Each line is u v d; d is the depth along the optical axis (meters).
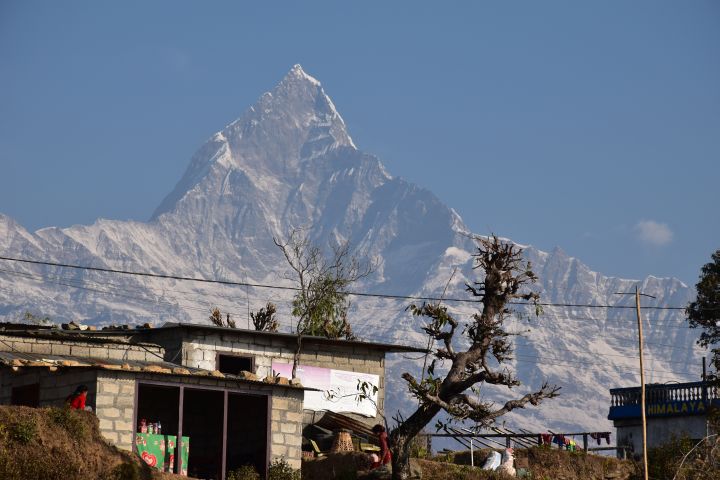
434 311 73.25
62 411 67.75
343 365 104.62
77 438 67.44
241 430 89.00
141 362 82.56
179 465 76.00
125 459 70.00
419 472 83.50
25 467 64.06
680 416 121.38
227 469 87.25
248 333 97.94
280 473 80.31
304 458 89.81
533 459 100.62
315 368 102.88
